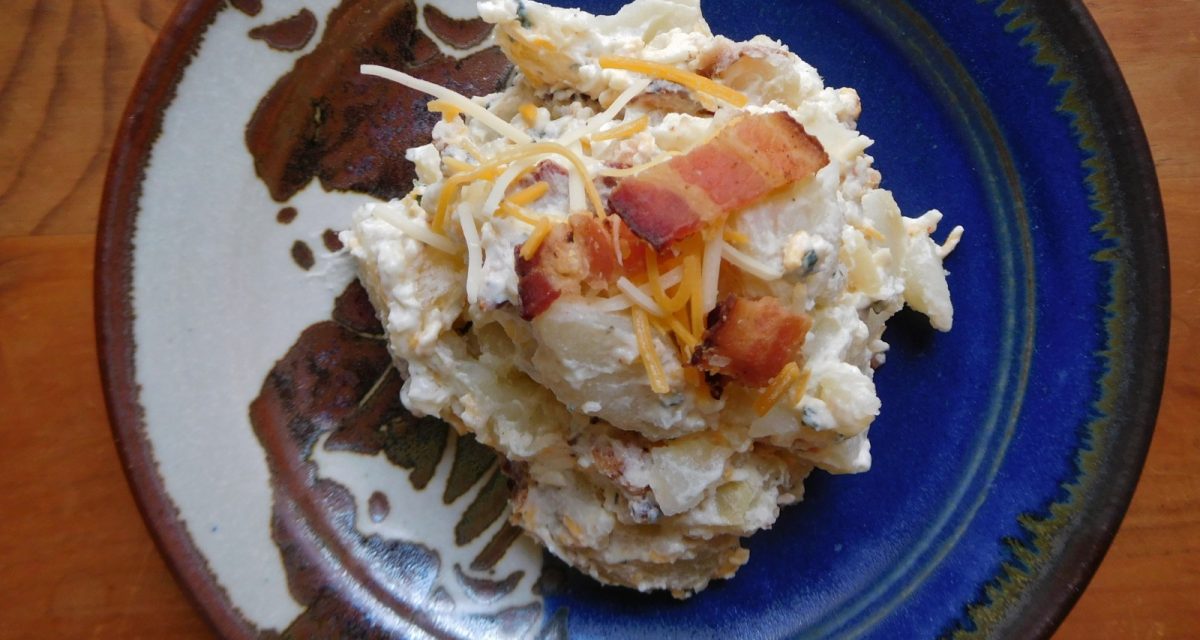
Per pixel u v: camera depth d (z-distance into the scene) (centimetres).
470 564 21
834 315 18
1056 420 20
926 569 20
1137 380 19
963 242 21
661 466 18
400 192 22
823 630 21
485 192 17
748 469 19
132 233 19
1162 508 22
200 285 20
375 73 18
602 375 16
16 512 22
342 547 20
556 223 15
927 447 21
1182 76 22
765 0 22
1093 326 20
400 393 20
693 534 19
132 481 19
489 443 19
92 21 23
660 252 15
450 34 22
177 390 19
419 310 18
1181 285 22
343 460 21
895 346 22
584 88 19
